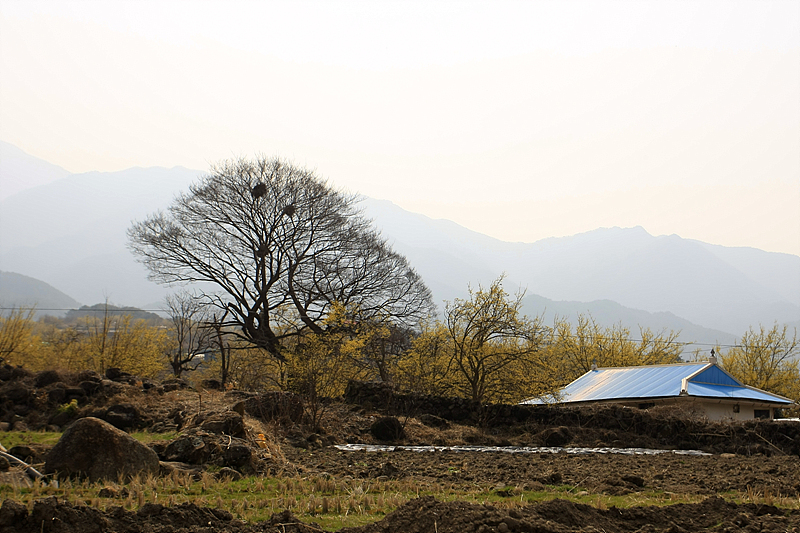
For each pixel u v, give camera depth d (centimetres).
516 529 662
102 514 650
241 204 4006
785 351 4878
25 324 3534
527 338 3048
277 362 3384
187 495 923
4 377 2195
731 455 1992
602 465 1534
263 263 4000
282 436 1780
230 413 1455
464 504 719
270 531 677
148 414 1817
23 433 1638
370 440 2055
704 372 3462
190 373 5469
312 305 4116
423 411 2681
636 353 5056
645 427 2352
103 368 3900
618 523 763
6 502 615
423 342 3453
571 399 3606
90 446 1003
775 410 3731
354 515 814
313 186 4188
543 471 1387
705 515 823
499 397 3081
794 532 744
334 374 2675
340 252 4262
